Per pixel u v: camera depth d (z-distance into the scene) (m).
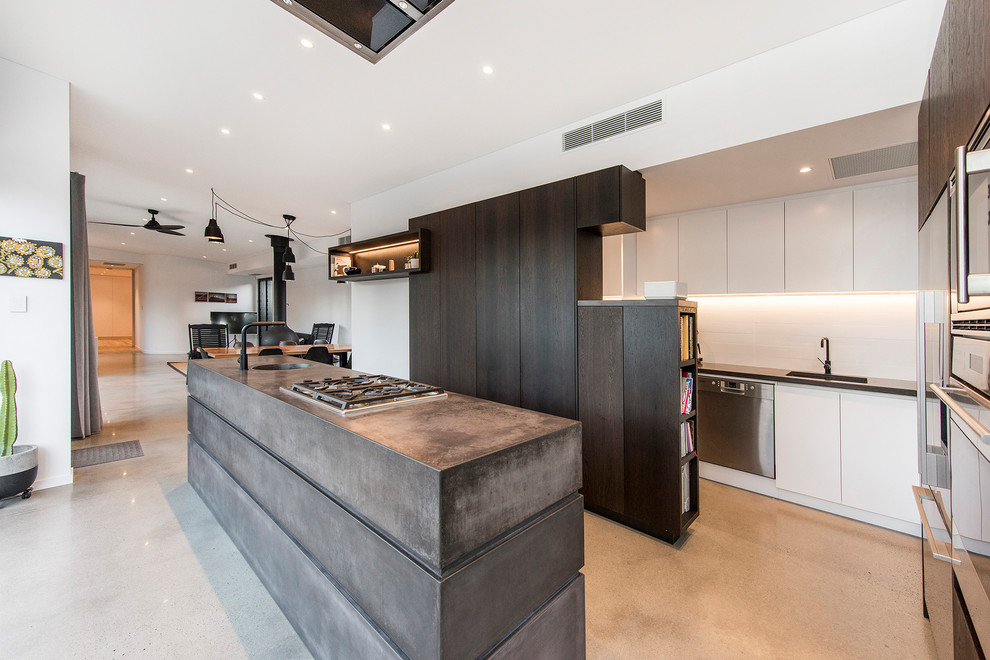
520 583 1.15
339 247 4.95
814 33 2.11
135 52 2.34
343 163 3.96
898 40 1.90
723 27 2.07
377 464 1.14
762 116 2.27
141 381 7.21
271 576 1.77
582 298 2.86
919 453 1.66
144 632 1.58
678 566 2.10
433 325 3.91
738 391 3.00
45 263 2.71
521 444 1.16
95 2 1.96
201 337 7.26
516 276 3.16
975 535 1.01
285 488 1.65
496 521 1.08
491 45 2.23
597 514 2.73
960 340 1.15
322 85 2.64
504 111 2.95
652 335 2.43
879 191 2.76
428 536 0.97
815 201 3.00
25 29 2.16
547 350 2.95
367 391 1.81
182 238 8.55
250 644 1.54
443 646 0.94
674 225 3.66
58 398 2.83
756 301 3.44
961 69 1.14
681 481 2.34
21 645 1.50
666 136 2.61
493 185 3.67
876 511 2.45
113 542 2.20
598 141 2.93
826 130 2.15
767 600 1.83
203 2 1.96
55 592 1.80
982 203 0.94
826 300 3.13
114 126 3.23
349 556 1.27
